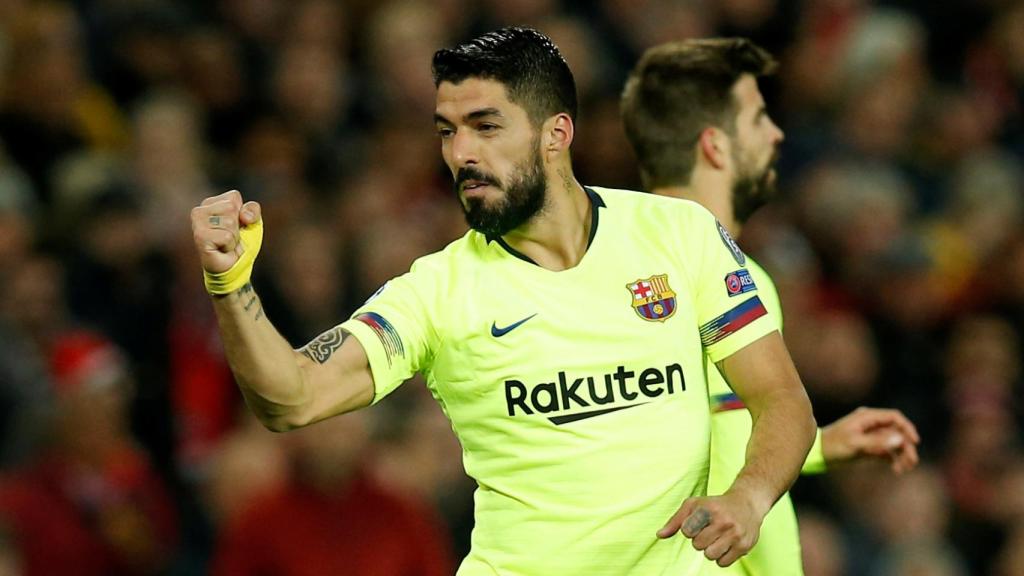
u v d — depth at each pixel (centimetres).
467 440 1475
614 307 1448
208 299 3225
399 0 4169
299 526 2789
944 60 4872
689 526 1304
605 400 1433
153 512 2938
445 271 1476
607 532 1430
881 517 3250
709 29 4488
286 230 3400
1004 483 3528
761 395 1466
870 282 3841
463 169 1434
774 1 4606
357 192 3616
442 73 1447
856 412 1923
